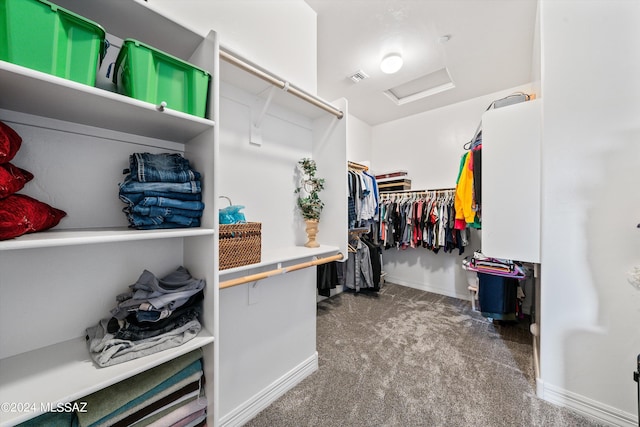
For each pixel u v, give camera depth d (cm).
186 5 109
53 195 80
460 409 135
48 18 59
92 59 66
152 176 83
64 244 59
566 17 135
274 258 118
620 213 122
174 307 83
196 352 94
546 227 142
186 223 91
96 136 88
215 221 87
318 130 168
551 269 141
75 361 71
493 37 207
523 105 152
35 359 72
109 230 81
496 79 274
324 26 194
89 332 82
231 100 125
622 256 122
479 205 190
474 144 206
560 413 132
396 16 185
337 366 173
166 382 84
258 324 135
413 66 250
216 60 89
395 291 344
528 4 172
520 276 226
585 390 131
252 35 134
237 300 125
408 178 378
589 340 131
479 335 217
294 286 156
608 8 124
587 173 130
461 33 203
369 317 255
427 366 173
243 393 128
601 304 127
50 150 79
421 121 365
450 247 299
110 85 85
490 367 171
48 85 59
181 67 84
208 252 90
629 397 121
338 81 278
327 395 146
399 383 155
